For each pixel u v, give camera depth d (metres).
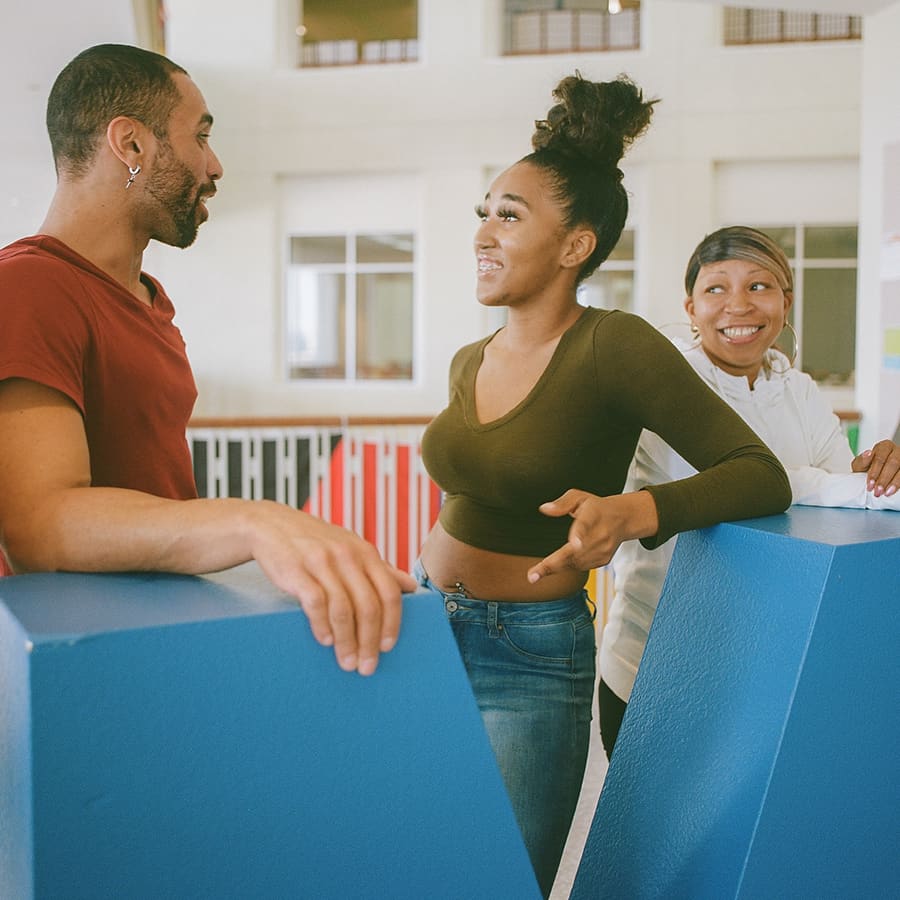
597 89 1.29
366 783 0.66
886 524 0.97
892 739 0.88
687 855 0.91
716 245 1.63
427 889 0.69
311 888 0.65
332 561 0.66
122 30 5.74
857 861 0.88
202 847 0.61
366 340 10.61
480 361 1.37
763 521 0.99
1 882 0.66
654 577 1.52
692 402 1.16
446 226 10.20
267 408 10.57
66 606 0.65
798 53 9.45
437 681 0.69
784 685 0.84
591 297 9.95
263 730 0.63
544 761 1.31
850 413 4.88
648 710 1.03
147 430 1.11
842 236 9.66
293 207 10.52
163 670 0.60
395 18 10.70
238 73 10.37
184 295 10.59
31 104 7.57
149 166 1.11
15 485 0.86
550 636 1.32
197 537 0.72
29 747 0.57
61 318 0.96
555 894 2.11
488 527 1.33
